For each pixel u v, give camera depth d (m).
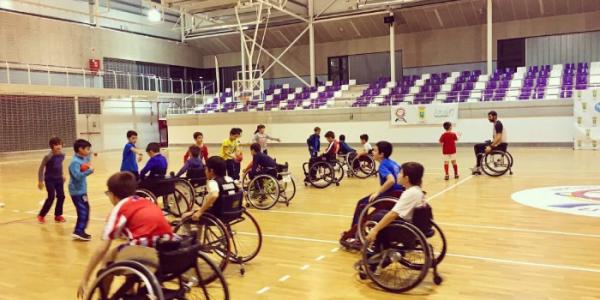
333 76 25.70
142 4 25.08
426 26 22.52
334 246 5.34
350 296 3.84
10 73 19.39
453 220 6.34
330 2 22.53
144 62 25.09
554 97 17.31
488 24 19.34
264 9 22.16
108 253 3.17
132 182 3.26
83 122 22.50
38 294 4.17
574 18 19.98
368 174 10.98
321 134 20.83
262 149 10.36
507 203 7.36
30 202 9.20
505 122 17.53
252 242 5.57
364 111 19.89
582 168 11.15
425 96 19.86
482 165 10.56
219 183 4.38
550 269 4.29
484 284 3.98
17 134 20.00
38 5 18.77
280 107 22.47
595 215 6.36
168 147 25.02
